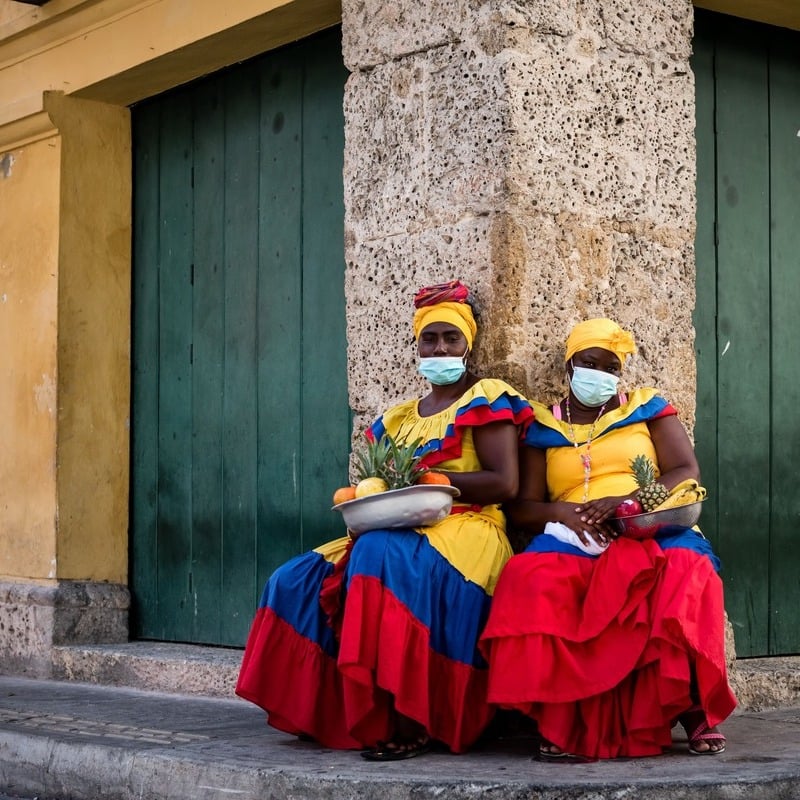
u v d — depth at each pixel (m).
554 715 4.29
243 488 6.53
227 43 6.29
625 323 5.26
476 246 5.04
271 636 4.64
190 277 6.87
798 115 6.16
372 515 4.46
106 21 6.73
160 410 7.01
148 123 7.14
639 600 4.31
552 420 4.77
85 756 4.71
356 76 5.52
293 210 6.32
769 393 6.00
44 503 6.97
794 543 6.03
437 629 4.45
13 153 7.31
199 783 4.30
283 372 6.35
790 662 5.77
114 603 7.00
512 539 4.97
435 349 4.82
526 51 5.02
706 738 4.39
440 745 4.60
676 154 5.43
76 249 7.01
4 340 7.29
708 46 5.86
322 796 4.02
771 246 6.04
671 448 4.70
